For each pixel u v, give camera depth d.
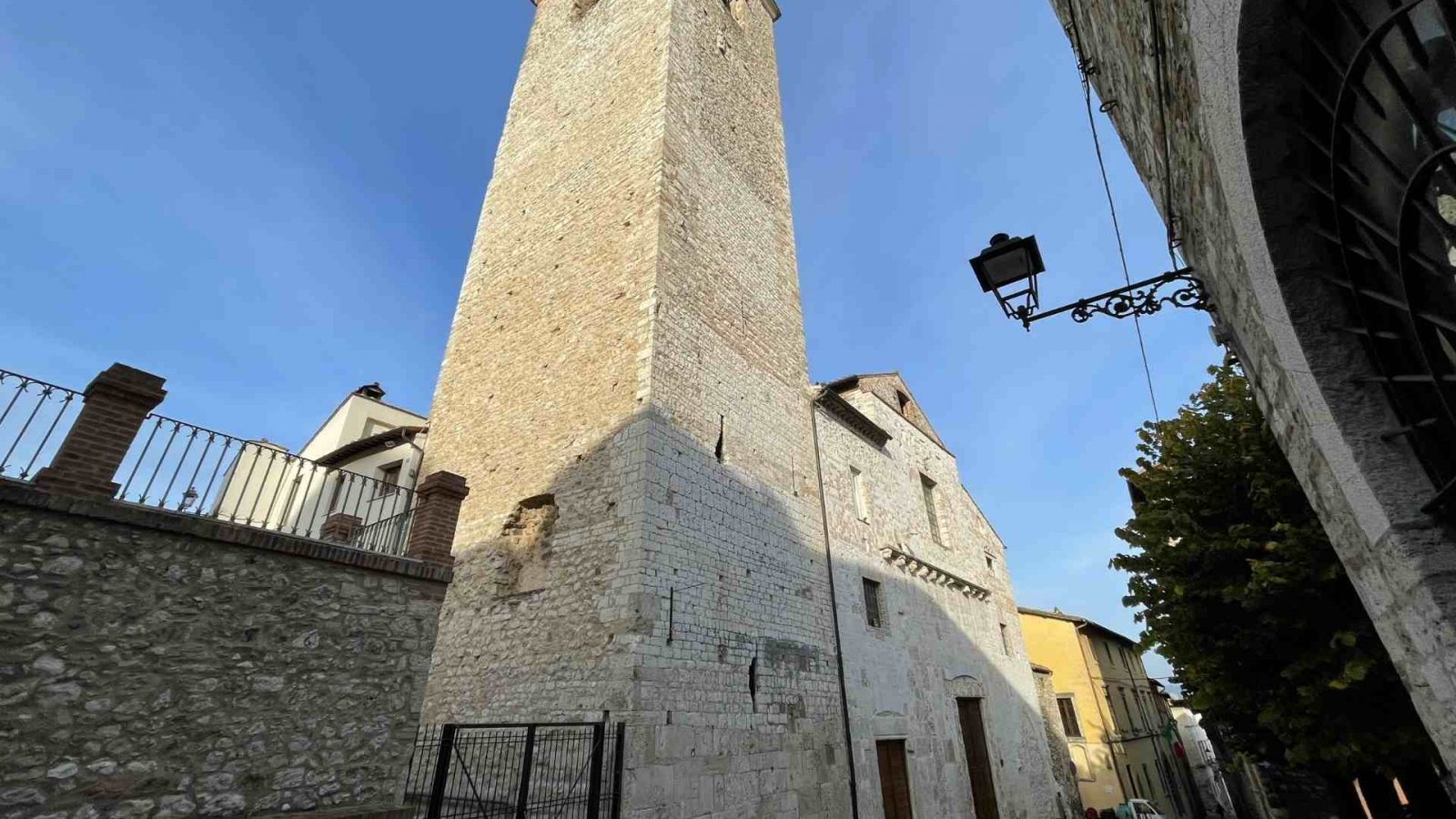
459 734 10.38
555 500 11.88
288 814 5.86
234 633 6.00
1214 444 10.49
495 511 12.77
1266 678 9.56
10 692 4.86
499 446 13.62
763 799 10.53
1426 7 2.38
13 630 4.96
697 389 12.72
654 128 14.95
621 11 18.38
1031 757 20.83
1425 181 2.54
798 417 16.09
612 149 15.71
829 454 16.89
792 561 13.66
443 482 8.20
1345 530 3.74
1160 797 33.00
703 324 13.65
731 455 13.02
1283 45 3.05
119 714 5.26
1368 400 3.30
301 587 6.54
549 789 9.20
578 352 13.22
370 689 6.73
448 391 15.79
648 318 12.27
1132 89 5.69
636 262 13.23
